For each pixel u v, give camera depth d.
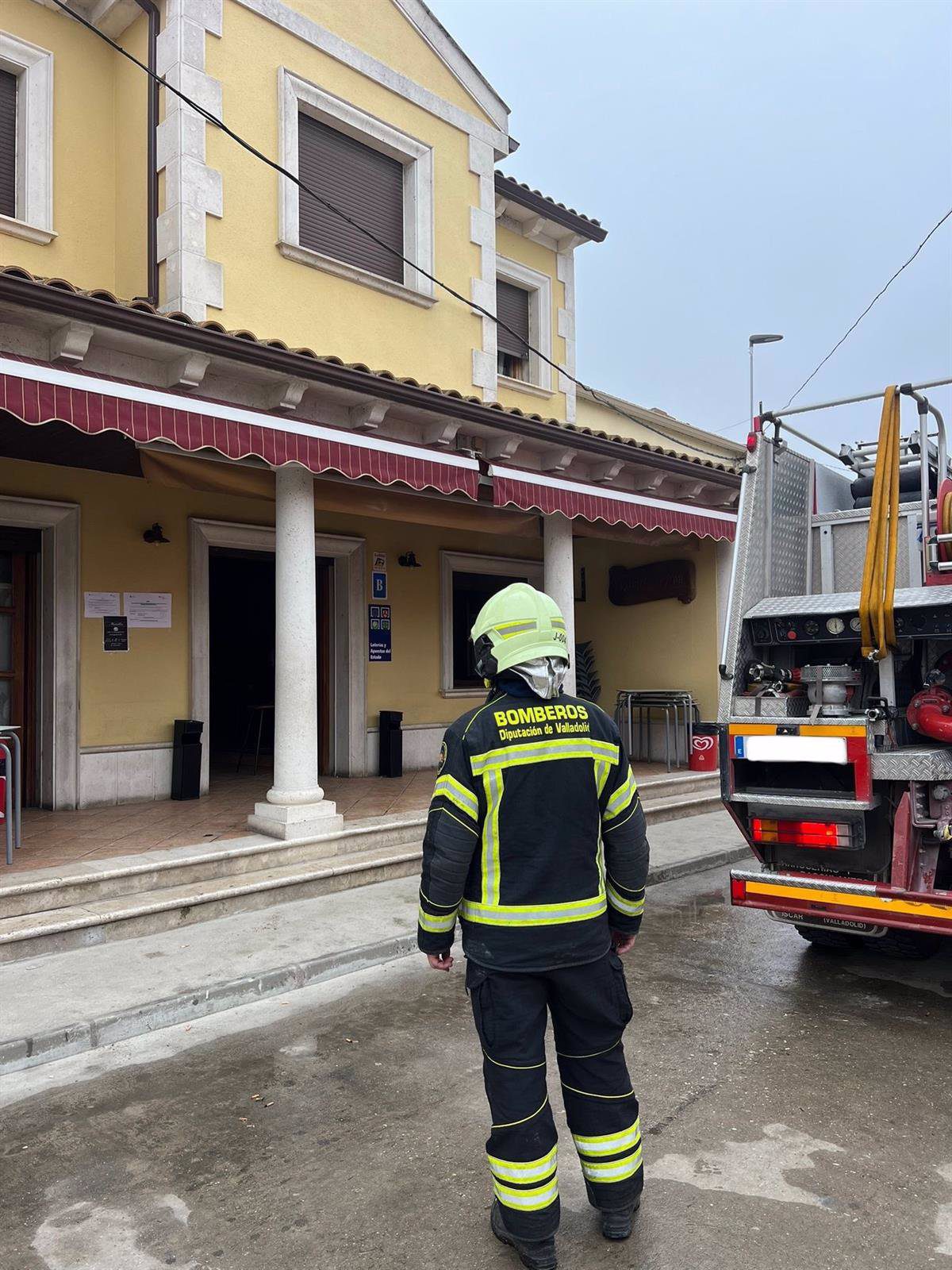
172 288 7.70
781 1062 4.07
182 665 8.95
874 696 5.24
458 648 11.98
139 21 8.17
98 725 8.36
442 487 7.18
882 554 4.90
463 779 2.65
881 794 4.73
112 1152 3.38
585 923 2.66
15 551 8.14
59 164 8.03
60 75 8.07
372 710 10.72
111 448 7.00
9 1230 2.89
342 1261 2.72
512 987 2.63
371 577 10.75
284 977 5.07
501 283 11.80
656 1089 3.80
